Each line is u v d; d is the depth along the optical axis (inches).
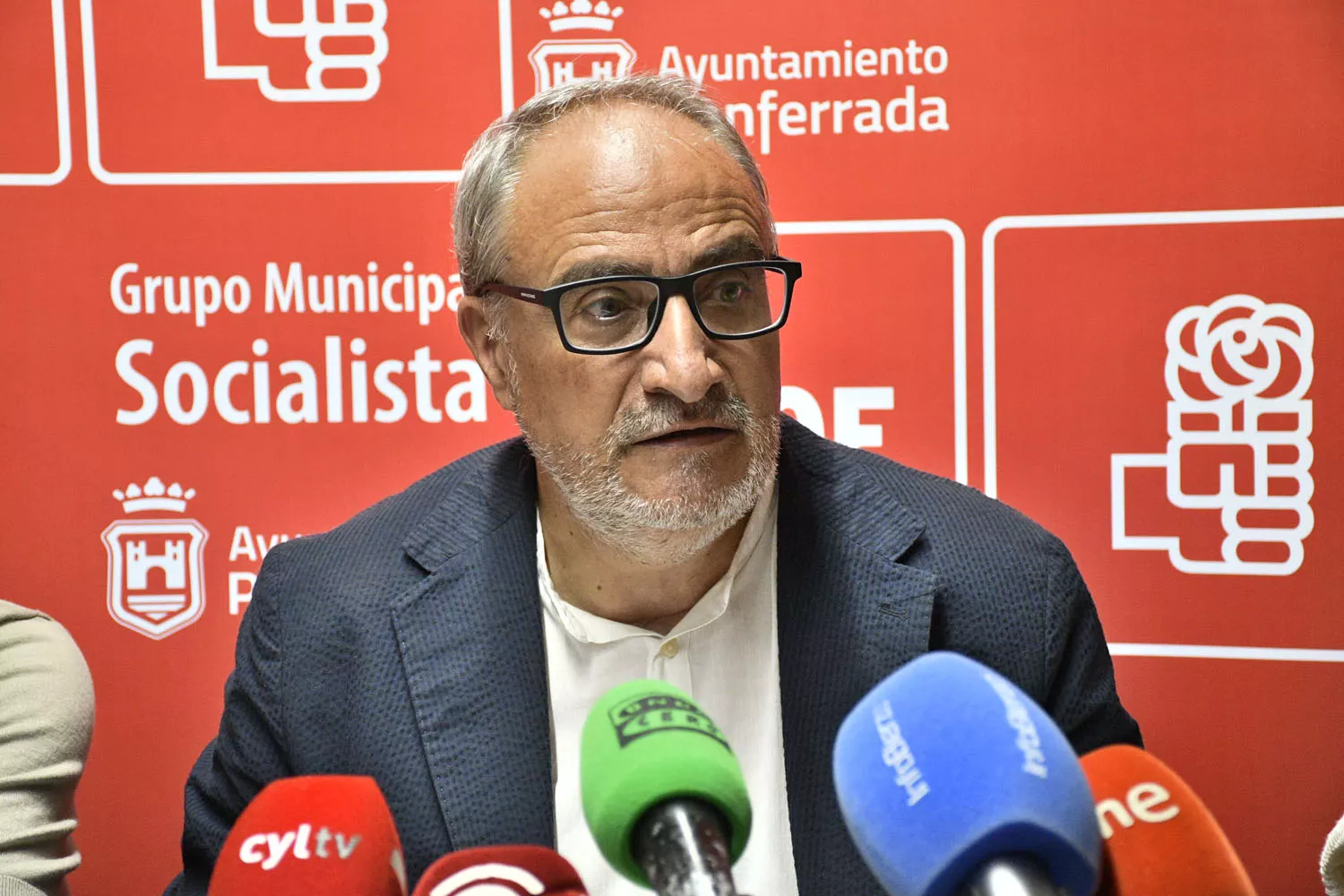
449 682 61.1
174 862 101.9
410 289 99.7
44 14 98.3
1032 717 30.8
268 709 64.0
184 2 98.2
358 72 98.7
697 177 55.7
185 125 99.0
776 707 63.6
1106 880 34.6
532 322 57.7
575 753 63.4
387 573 65.4
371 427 100.5
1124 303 94.3
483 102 98.3
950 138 95.2
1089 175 94.0
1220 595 94.9
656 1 96.7
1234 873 34.3
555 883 36.3
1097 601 96.0
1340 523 92.9
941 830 28.5
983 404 96.2
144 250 99.7
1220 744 95.4
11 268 99.6
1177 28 92.2
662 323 54.4
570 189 56.2
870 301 96.7
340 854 37.7
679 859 31.6
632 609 64.1
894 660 59.1
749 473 56.4
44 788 67.2
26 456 100.6
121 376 100.3
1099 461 95.5
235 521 101.2
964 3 94.3
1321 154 91.1
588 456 56.8
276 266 99.8
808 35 95.7
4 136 98.7
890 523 63.6
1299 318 92.4
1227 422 94.0
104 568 101.2
